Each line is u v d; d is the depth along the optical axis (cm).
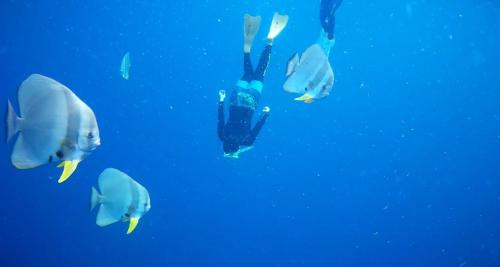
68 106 263
